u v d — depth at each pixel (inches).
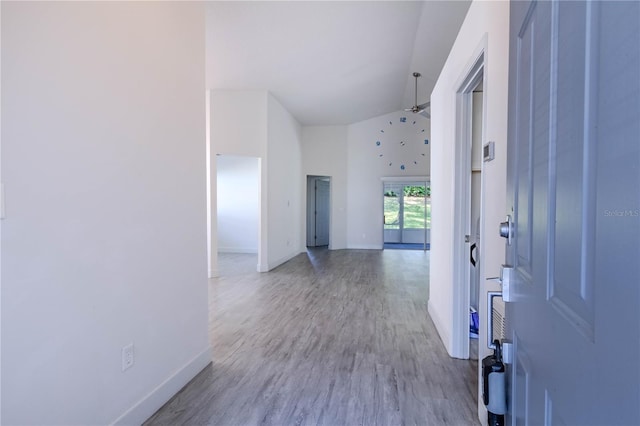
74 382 61.9
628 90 17.5
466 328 111.6
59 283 59.1
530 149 34.8
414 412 82.7
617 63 18.7
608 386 19.1
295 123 335.9
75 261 62.1
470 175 111.3
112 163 70.5
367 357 112.6
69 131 61.0
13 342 52.3
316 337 130.0
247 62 206.1
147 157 80.7
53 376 58.1
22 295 53.4
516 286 39.4
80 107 63.2
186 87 96.2
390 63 239.1
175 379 90.4
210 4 149.7
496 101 70.0
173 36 90.5
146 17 80.4
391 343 124.4
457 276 111.7
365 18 173.8
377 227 382.3
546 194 29.7
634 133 17.0
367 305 172.7
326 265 285.7
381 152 378.0
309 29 176.1
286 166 304.8
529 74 35.6
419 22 186.4
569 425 24.3
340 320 149.7
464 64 96.2
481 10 80.5
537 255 31.9
